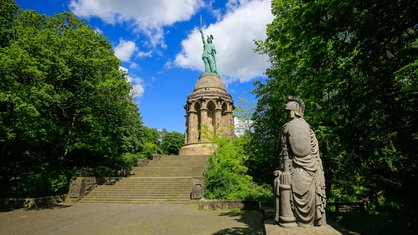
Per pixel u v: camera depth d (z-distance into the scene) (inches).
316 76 389.7
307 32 329.1
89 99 844.0
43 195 791.7
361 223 352.5
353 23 283.4
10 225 464.1
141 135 1489.9
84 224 466.6
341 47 319.3
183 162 1268.5
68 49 734.5
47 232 408.2
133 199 805.2
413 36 283.9
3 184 810.8
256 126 856.3
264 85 762.8
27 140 743.1
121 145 1272.1
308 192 189.3
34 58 629.9
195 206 706.8
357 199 489.4
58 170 922.7
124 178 973.8
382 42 287.9
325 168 574.9
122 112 954.7
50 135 785.6
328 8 290.4
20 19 788.0
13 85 616.4
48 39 701.3
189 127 1720.0
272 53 712.4
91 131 892.6
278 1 583.5
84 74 823.1
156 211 623.5
